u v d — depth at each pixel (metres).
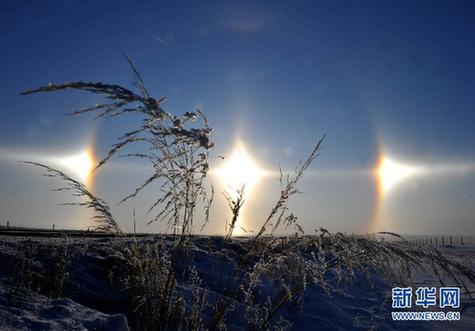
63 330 2.41
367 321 5.71
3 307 2.66
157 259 2.23
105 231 2.14
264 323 2.29
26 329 2.33
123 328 2.62
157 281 2.21
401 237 2.08
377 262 2.06
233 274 2.30
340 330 5.20
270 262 2.20
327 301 6.24
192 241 2.24
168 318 2.23
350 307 6.29
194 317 2.31
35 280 3.78
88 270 4.18
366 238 2.12
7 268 3.88
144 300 2.17
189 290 3.00
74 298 3.80
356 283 7.40
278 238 2.22
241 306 3.57
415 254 1.99
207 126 1.92
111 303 3.85
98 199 2.09
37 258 4.31
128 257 2.25
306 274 2.17
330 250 2.17
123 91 1.61
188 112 1.83
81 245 4.55
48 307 2.84
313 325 5.20
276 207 2.19
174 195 2.16
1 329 2.24
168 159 2.07
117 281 4.08
